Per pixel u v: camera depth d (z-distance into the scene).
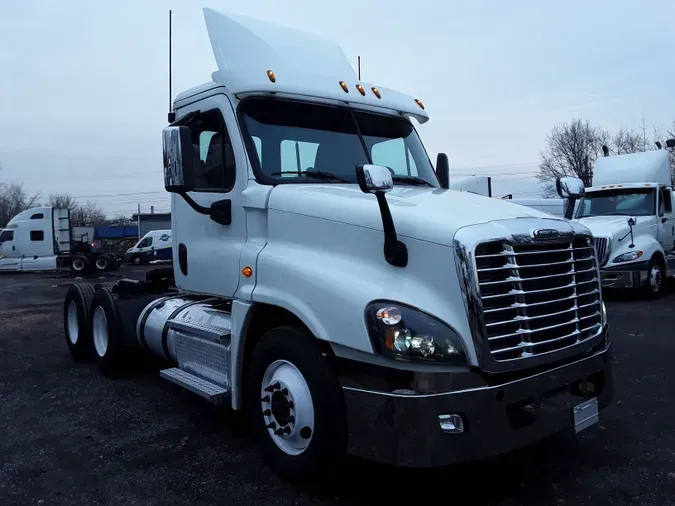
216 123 4.60
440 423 3.03
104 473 4.07
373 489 3.74
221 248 4.50
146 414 5.33
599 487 3.72
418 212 3.44
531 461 4.12
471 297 3.09
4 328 10.52
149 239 36.28
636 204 13.02
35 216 29.20
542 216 3.65
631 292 13.30
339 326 3.32
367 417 3.20
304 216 3.87
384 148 4.90
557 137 45.50
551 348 3.42
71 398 5.87
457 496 3.64
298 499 3.63
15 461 4.32
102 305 6.50
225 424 5.03
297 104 4.56
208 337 4.57
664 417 4.96
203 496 3.69
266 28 4.75
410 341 3.07
